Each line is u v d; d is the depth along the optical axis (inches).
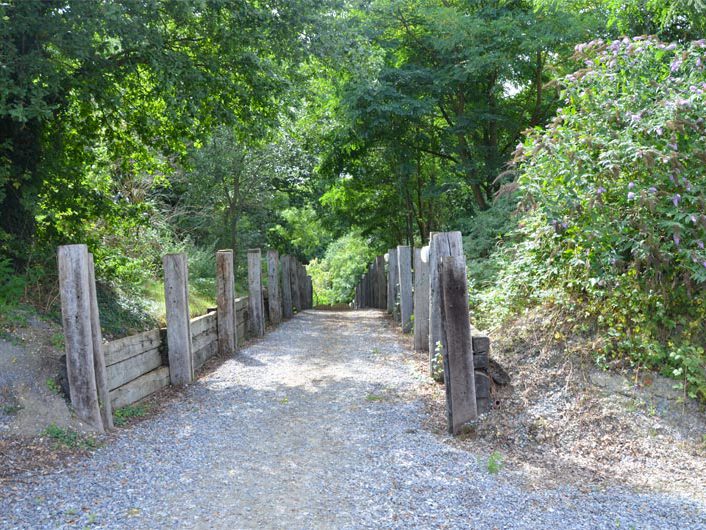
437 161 786.2
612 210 218.8
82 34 265.9
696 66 227.0
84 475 166.4
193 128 368.5
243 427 213.2
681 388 197.5
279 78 353.1
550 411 200.4
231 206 756.6
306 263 1510.8
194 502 149.2
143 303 346.9
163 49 305.6
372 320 566.9
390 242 1005.2
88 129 353.7
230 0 312.8
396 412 227.6
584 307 224.8
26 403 196.5
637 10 358.9
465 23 528.1
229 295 358.9
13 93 256.4
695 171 210.1
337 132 635.5
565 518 140.3
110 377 228.1
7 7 254.2
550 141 232.4
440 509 144.8
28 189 293.4
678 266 208.7
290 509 145.1
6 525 134.8
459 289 202.1
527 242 254.5
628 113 219.6
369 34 565.0
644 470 172.4
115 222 377.7
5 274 265.1
